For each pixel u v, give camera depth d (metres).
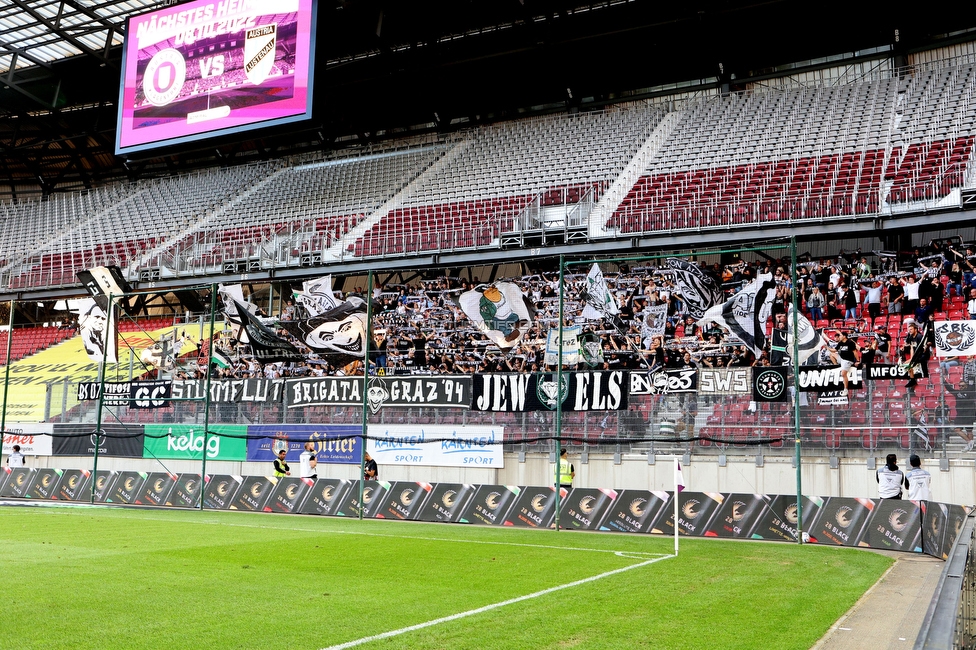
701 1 30.97
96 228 40.22
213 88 33.66
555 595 9.09
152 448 25.95
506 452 21.73
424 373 23.81
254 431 24.67
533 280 25.86
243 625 7.26
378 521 18.92
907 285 21.75
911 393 18.61
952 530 12.38
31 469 25.23
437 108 40.03
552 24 34.31
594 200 29.11
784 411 19.41
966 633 4.27
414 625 7.36
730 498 16.34
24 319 41.53
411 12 34.75
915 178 23.72
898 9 30.44
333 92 39.16
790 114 30.56
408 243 28.66
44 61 39.88
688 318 22.05
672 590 9.50
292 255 30.45
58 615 7.53
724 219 24.53
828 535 15.13
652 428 20.53
